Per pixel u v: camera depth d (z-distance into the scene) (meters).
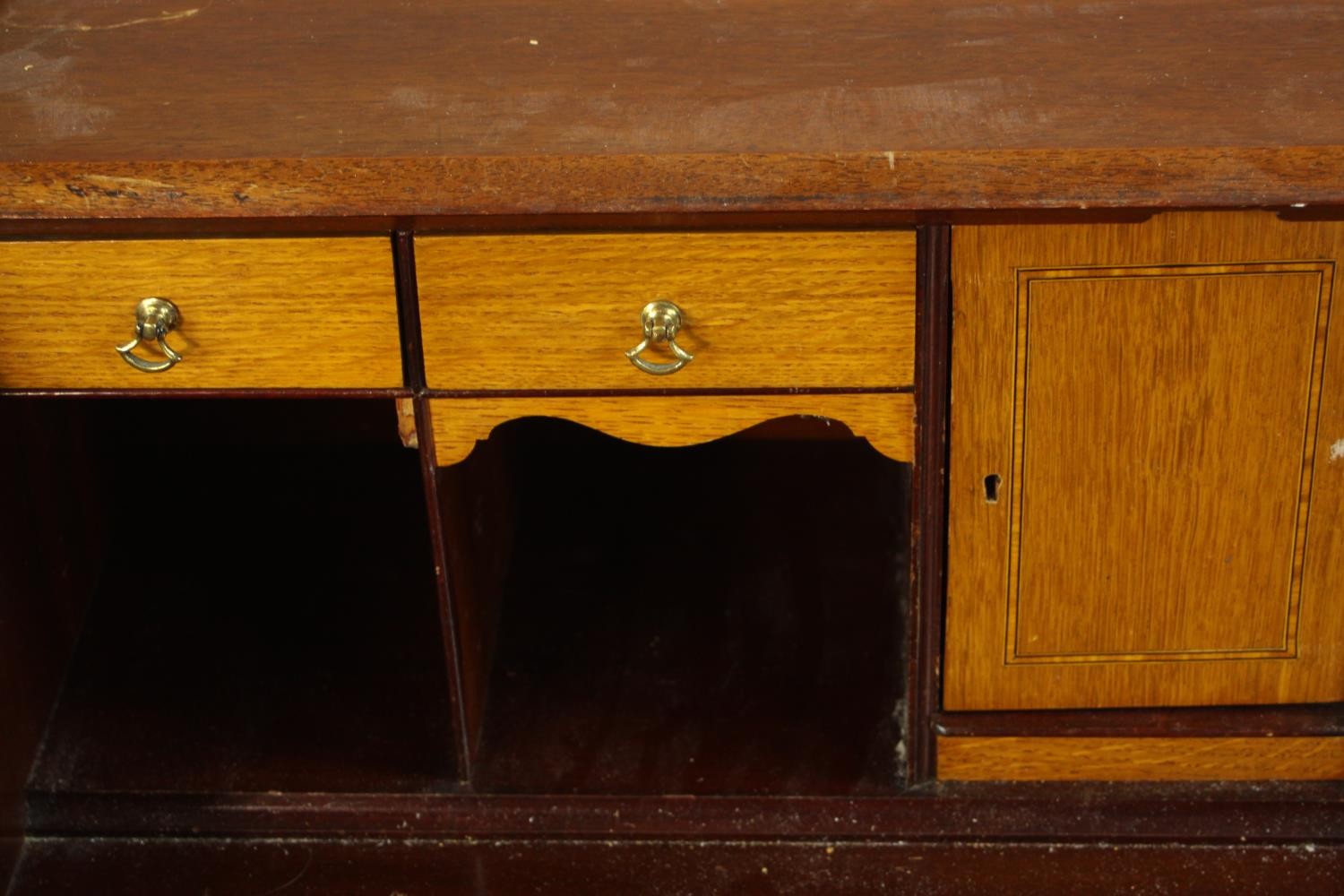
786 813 1.62
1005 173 1.31
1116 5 1.58
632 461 2.11
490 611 1.80
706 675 1.78
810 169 1.32
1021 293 1.39
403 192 1.35
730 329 1.41
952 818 1.61
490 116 1.42
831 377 1.43
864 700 1.74
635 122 1.40
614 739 1.70
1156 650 1.55
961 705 1.58
